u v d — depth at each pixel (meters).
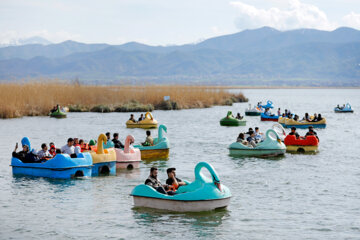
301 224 27.61
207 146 63.47
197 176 30.47
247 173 43.22
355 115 129.75
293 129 59.47
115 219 28.56
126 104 139.75
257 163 48.94
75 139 45.03
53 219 28.61
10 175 42.00
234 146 55.62
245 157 53.28
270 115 111.62
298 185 37.97
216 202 30.05
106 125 95.25
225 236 25.48
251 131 58.22
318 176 41.78
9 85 125.94
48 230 26.64
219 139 72.19
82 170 41.53
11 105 115.31
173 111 140.50
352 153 56.19
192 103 159.12
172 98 153.88
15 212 30.14
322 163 48.91
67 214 29.64
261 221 28.17
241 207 31.22
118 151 45.75
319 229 26.73
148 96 149.75
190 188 30.61
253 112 130.25
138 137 74.12
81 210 30.52
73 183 38.69
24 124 96.19
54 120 106.81
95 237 25.47
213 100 180.25
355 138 72.81
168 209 30.11
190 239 25.06
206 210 29.84
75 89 144.38
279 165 47.59
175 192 30.72
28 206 31.55
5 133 79.12
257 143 56.19
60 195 34.50
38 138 72.19
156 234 25.84
